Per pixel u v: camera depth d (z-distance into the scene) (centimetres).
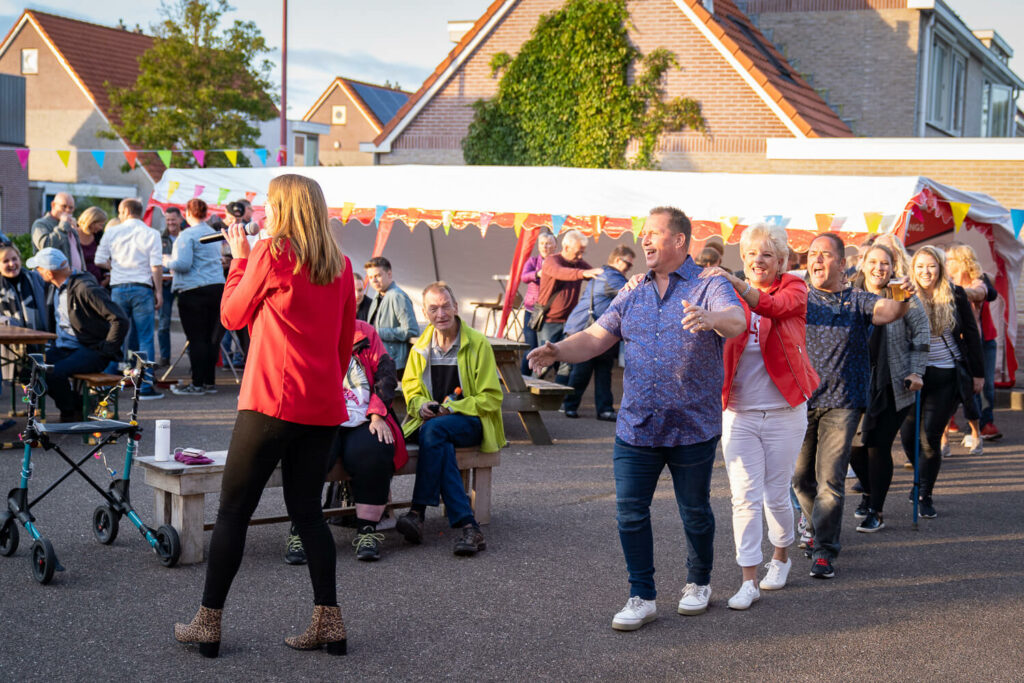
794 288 482
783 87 1805
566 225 1123
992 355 980
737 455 485
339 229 1479
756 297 459
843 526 648
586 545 580
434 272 1506
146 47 4003
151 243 1035
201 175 1359
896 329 612
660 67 1803
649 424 440
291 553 527
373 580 507
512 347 886
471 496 619
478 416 602
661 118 1802
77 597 462
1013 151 1480
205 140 3212
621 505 450
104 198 3431
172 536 504
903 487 767
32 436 514
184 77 3228
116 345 852
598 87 1839
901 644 440
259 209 1279
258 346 382
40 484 666
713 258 836
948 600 502
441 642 427
